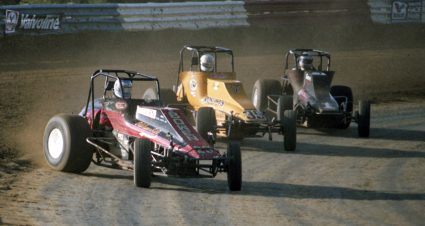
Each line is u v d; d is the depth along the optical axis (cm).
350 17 9988
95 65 7031
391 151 4456
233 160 3180
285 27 9338
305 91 4941
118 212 2816
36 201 2930
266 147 4406
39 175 3406
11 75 6391
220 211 2898
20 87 5950
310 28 9562
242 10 8950
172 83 6550
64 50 7431
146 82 6512
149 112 3397
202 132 4212
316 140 4750
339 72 7881
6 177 3338
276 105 5219
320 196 3241
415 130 5288
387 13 10338
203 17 8650
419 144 4734
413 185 3553
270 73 7269
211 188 3300
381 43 9788
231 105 4409
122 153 3434
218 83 4572
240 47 8544
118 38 7956
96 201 2970
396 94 7025
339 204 3109
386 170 3894
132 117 3469
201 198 3100
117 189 3189
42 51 7288
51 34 7581
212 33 8650
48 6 7488
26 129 4581
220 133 4397
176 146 3184
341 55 8838
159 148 3259
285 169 3806
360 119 4878
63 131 3428
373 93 6994
